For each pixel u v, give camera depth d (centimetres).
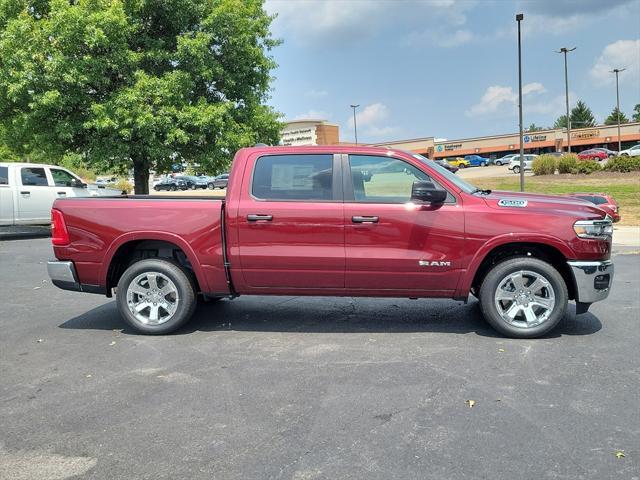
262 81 1898
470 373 451
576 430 349
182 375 457
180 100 1605
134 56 1577
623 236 1334
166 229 564
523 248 550
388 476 299
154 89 1553
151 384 438
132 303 579
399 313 653
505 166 6494
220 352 516
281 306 694
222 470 309
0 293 800
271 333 577
